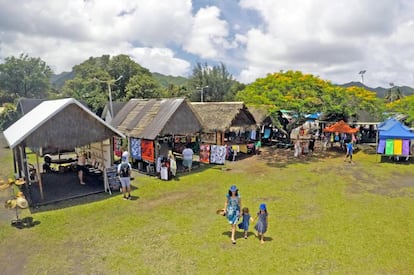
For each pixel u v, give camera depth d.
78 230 10.95
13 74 77.00
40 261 8.82
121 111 25.17
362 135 37.72
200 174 19.86
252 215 12.40
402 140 24.16
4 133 18.45
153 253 9.22
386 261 8.66
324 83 29.28
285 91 27.86
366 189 16.47
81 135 14.30
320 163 24.00
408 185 17.36
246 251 9.29
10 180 13.16
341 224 11.39
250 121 28.33
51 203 13.85
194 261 8.73
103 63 68.62
